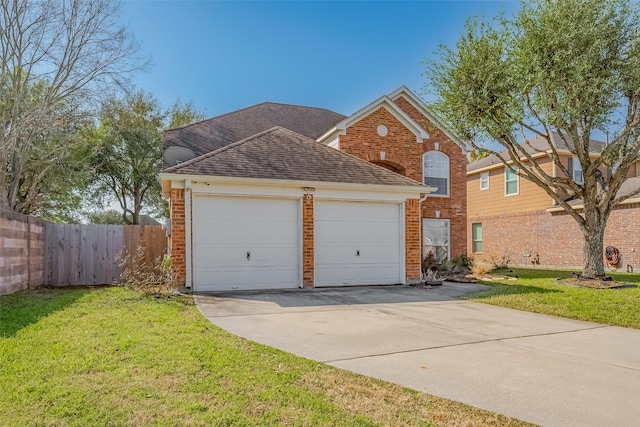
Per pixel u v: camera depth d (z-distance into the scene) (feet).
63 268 38.63
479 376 14.24
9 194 54.80
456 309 27.50
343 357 15.99
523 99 35.37
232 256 33.71
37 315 21.91
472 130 38.34
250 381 12.86
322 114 63.26
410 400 12.05
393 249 39.24
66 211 72.59
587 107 33.81
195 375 13.15
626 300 28.78
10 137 50.72
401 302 29.84
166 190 35.73
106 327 19.12
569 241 62.64
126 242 40.93
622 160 37.96
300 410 11.01
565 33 32.27
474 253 82.12
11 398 11.12
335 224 37.24
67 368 13.39
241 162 35.63
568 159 66.28
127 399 11.25
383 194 38.65
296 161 38.29
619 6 33.19
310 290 34.50
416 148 52.95
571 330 22.34
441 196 56.54
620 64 33.32
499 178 77.10
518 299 30.30
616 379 14.28
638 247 54.60
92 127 65.98
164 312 23.09
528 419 11.03
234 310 25.08
